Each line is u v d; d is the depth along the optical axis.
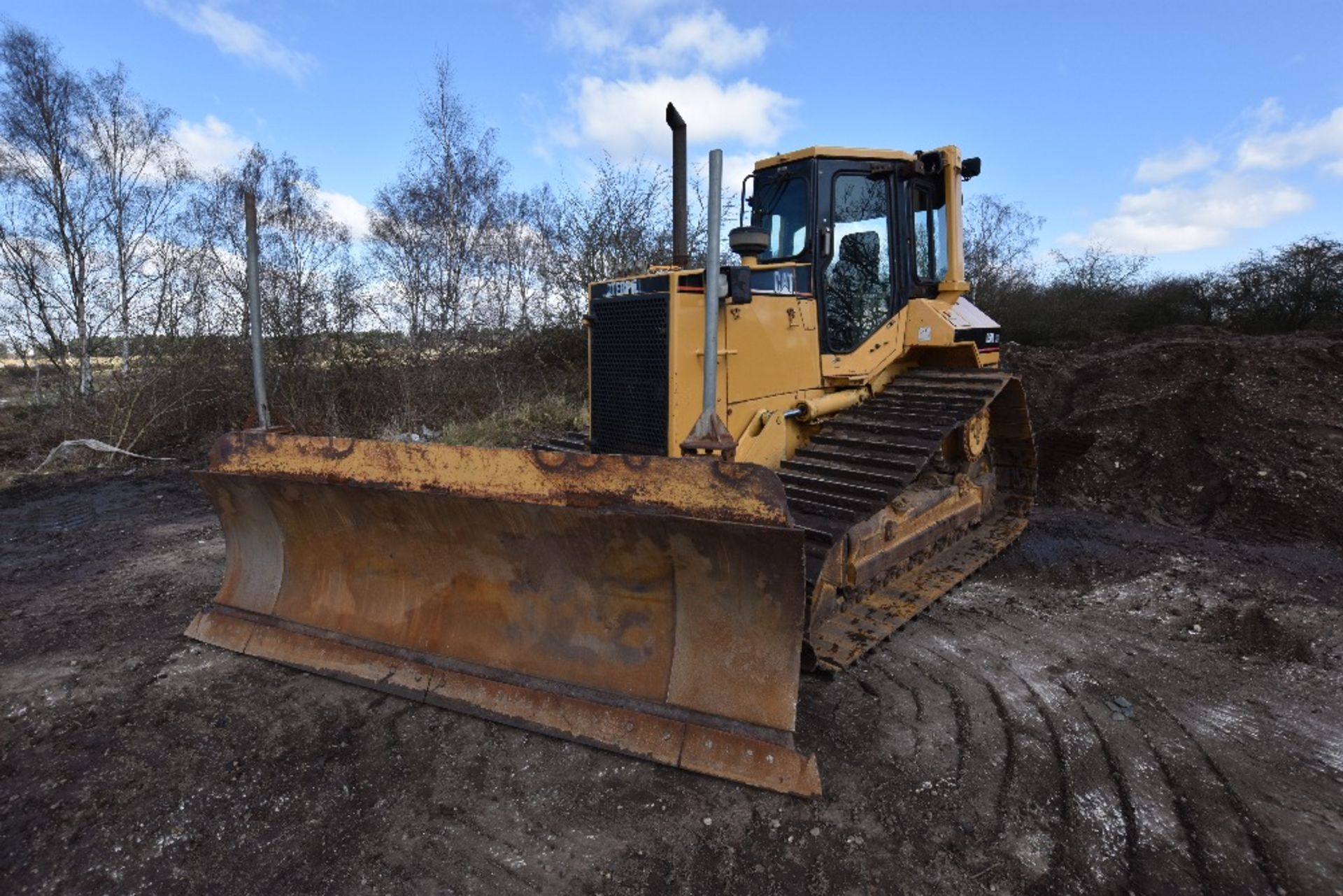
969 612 5.11
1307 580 5.61
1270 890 2.62
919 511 5.15
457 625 3.90
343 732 3.56
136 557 6.29
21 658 4.39
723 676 3.31
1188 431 8.69
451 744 3.46
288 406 12.27
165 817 3.00
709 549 3.20
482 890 2.62
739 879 2.66
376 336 13.75
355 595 4.19
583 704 3.46
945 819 2.96
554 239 14.62
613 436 4.56
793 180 5.18
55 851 2.81
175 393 11.60
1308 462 7.58
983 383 5.24
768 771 3.10
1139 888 2.62
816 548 3.93
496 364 13.89
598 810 3.02
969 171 6.04
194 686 4.00
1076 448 9.05
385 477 3.85
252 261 4.39
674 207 4.48
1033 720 3.70
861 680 4.11
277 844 2.85
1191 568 5.91
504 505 3.56
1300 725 3.70
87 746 3.48
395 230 14.27
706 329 3.25
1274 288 14.58
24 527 7.23
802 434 5.04
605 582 3.56
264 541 4.49
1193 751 3.45
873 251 5.36
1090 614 5.09
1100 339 15.53
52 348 12.52
